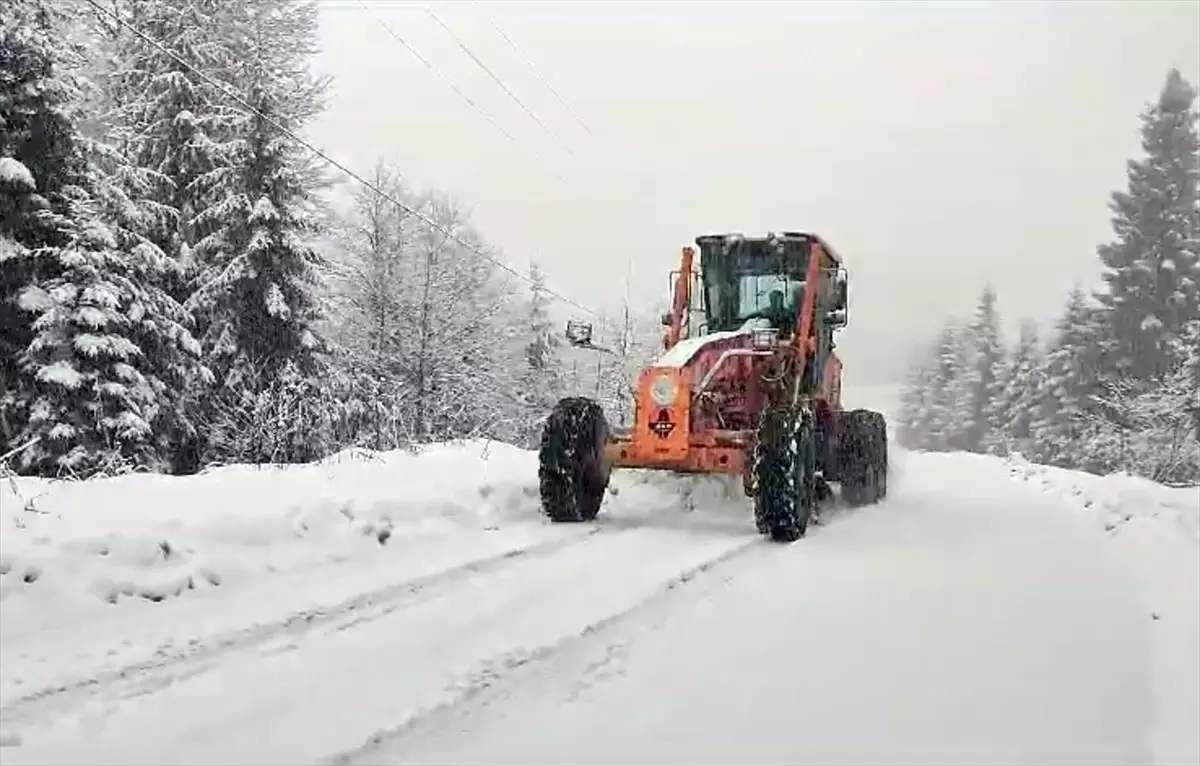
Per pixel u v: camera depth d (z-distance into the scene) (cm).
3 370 1670
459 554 694
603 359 2722
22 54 1717
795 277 1064
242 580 586
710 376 909
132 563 564
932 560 727
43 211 1698
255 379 2023
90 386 1647
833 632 521
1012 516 1009
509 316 3019
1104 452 3000
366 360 2403
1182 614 582
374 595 573
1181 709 425
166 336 1800
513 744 370
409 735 376
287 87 2311
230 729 377
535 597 581
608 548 742
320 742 367
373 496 795
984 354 5816
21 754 350
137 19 2289
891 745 379
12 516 618
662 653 479
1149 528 909
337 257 2558
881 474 1140
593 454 868
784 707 413
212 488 783
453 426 2353
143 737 368
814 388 1008
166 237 2098
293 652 468
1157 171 3628
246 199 2064
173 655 457
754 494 815
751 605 576
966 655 488
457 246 2636
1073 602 599
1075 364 3778
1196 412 2848
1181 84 3662
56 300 1641
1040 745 383
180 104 2264
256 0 2478
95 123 2361
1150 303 3566
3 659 440
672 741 377
